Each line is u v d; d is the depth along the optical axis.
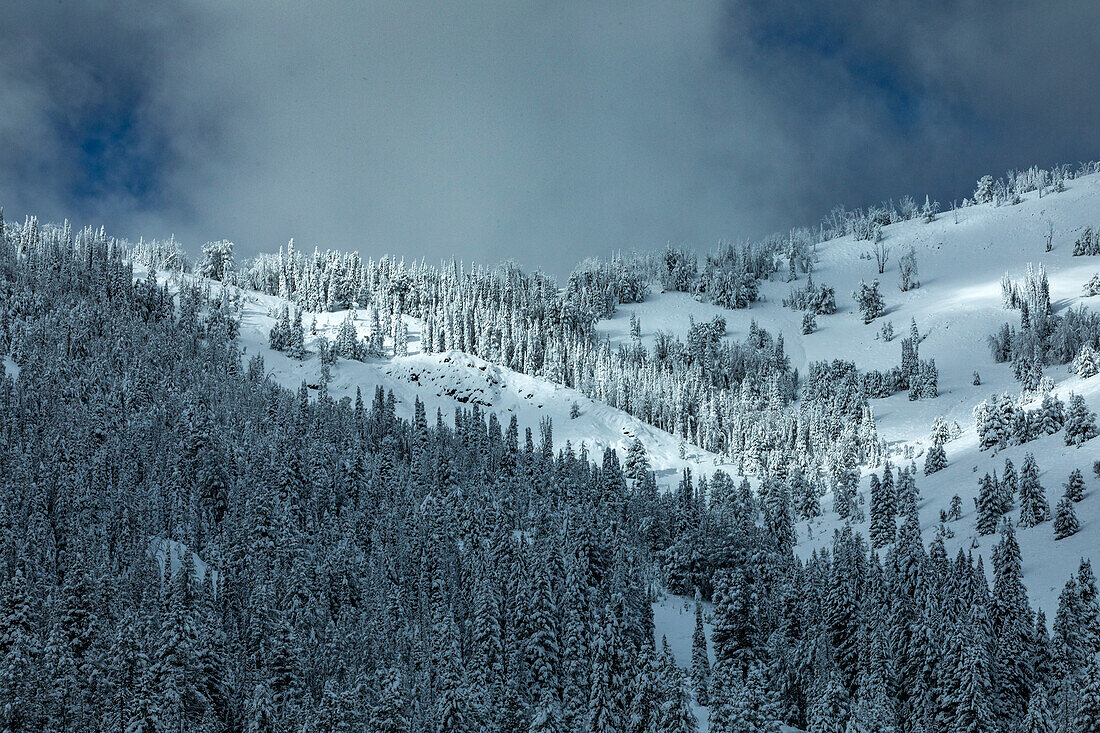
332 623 99.38
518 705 82.31
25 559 98.00
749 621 102.12
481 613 90.44
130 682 75.56
